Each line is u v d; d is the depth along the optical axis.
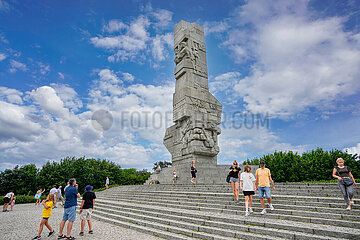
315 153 23.20
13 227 9.12
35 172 35.59
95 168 37.31
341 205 6.52
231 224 6.46
